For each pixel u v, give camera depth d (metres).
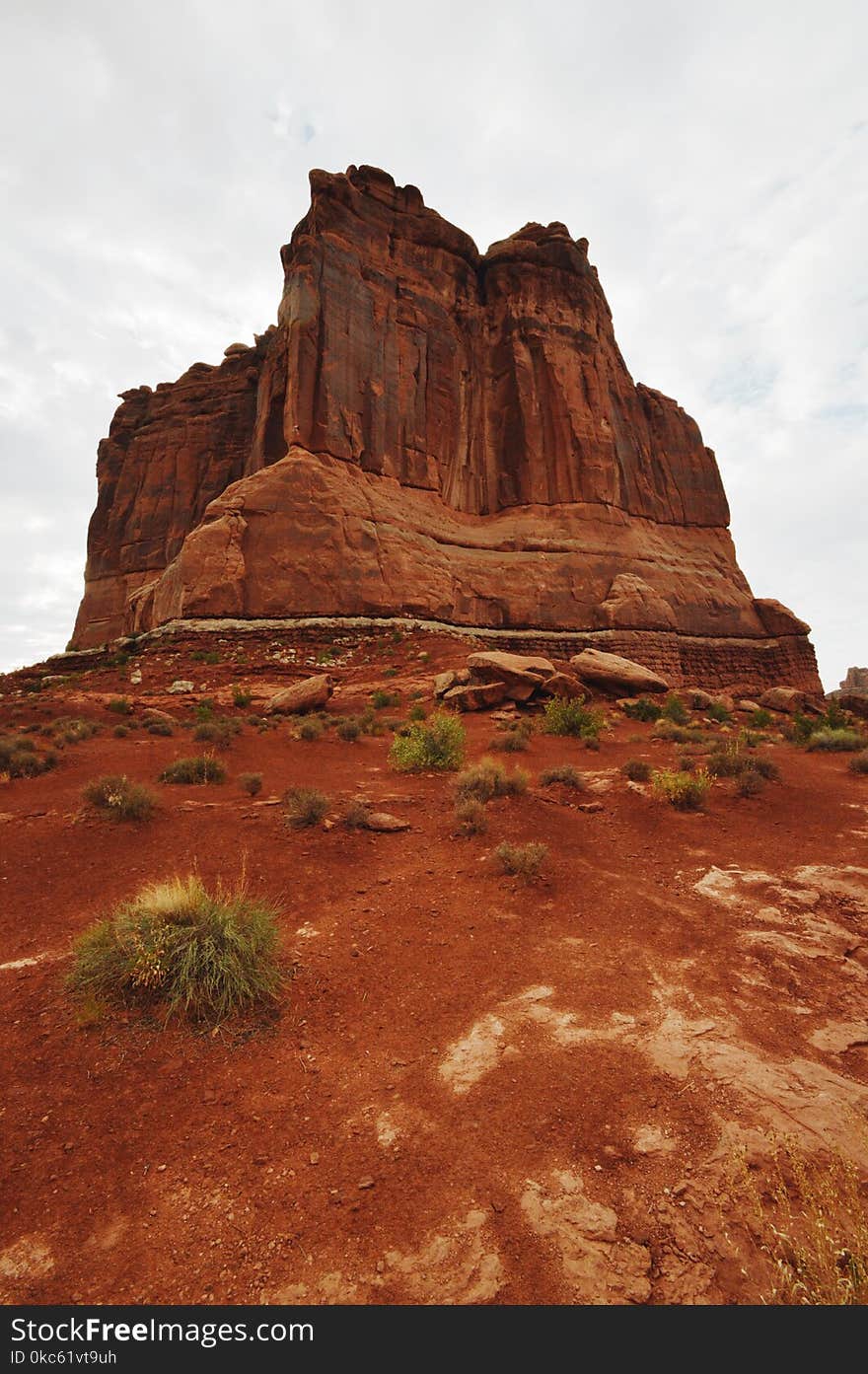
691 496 65.94
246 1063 4.27
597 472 55.41
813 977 5.55
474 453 55.62
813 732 21.66
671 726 20.14
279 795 11.52
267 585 38.06
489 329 58.81
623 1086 4.02
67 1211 3.07
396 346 50.25
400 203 54.28
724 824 10.47
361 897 7.19
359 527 41.06
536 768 14.70
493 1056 4.35
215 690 28.30
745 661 57.06
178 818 9.66
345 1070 4.22
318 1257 2.84
